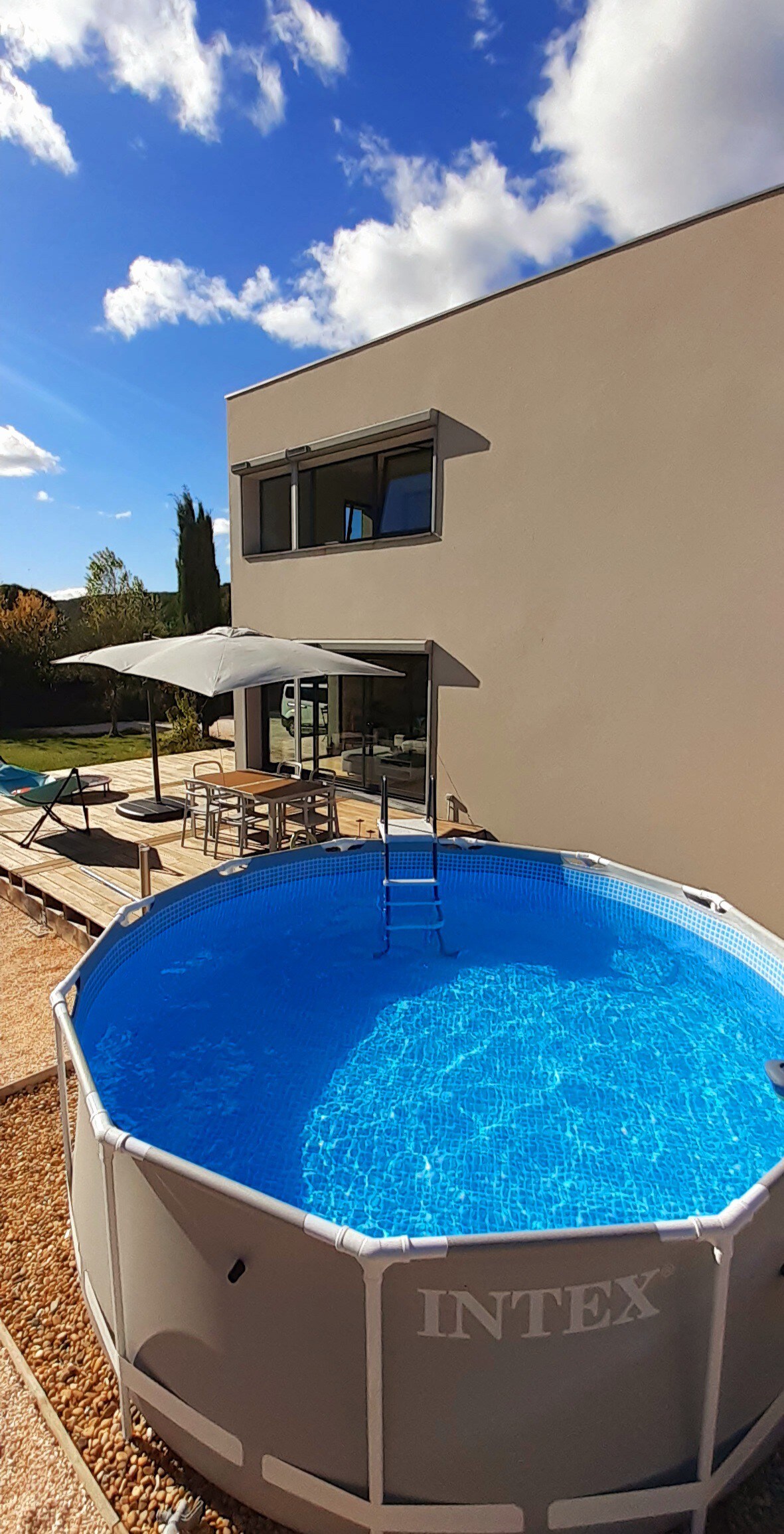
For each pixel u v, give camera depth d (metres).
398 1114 4.91
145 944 7.07
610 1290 2.47
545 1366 2.49
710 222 8.03
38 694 28.97
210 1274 2.71
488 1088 5.22
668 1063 5.57
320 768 14.78
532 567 10.23
